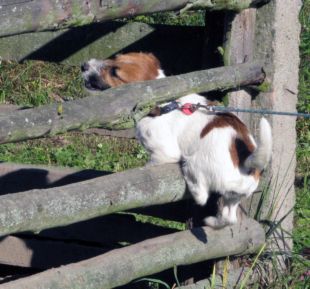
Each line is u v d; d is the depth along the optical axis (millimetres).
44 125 7625
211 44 10422
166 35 10766
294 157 11047
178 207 10562
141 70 9750
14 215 7527
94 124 8203
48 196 7961
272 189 10781
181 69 10719
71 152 15336
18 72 17203
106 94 8461
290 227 11242
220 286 10148
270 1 10406
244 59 10414
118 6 8055
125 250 9117
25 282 7984
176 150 9836
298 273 10664
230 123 9734
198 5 9227
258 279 10555
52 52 11555
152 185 9234
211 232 9914
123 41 11039
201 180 9648
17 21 7008
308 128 15430
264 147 9125
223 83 9773
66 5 7422
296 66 10828
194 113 9859
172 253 9422
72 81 16922
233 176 9477
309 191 13094
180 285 10391
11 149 15500
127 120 8555
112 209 8695
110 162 14945
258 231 10398
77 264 8578
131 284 10961
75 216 8234
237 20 10242
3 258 11430
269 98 10594
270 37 10469
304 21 17141
